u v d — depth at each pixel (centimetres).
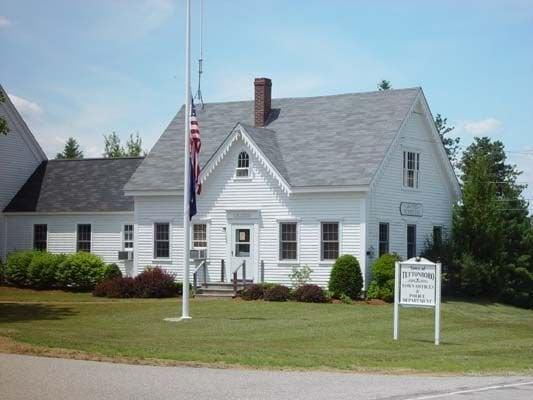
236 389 1416
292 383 1512
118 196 4588
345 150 3875
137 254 4244
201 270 4044
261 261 3900
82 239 4609
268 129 4178
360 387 1484
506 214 4606
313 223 3784
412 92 4106
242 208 3959
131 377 1505
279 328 2597
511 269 4234
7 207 4791
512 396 1419
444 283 4059
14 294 4025
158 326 2591
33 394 1306
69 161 5006
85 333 2327
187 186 2808
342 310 3183
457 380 1633
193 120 2869
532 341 2638
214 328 2558
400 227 3953
